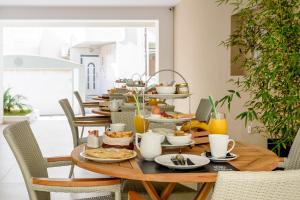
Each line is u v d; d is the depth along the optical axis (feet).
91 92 59.77
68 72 48.65
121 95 20.02
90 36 50.85
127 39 52.03
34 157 6.63
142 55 52.21
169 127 8.98
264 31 9.86
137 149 6.68
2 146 20.61
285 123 8.96
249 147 6.81
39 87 48.42
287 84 8.79
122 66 51.93
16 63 46.91
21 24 31.07
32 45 59.57
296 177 3.43
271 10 9.00
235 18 17.39
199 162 5.49
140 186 7.21
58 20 29.30
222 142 5.67
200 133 7.23
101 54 59.77
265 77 9.29
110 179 5.86
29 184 5.92
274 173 3.41
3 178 14.05
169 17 29.91
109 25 31.76
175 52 29.55
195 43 23.75
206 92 21.70
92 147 6.77
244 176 3.36
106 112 13.87
